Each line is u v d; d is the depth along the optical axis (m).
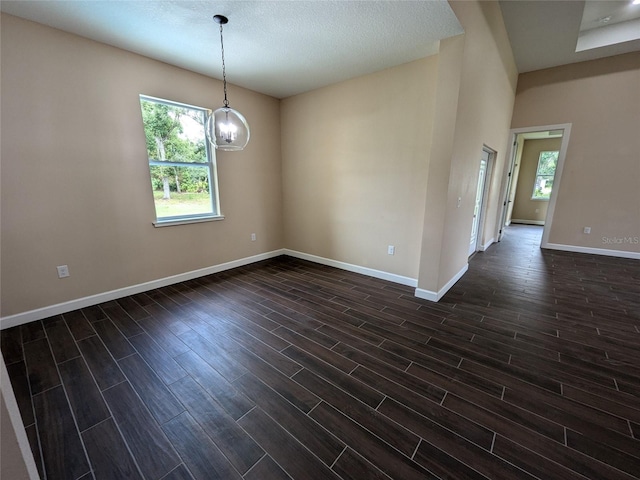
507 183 5.59
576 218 4.96
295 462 1.26
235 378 1.80
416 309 2.78
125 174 2.86
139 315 2.62
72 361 1.95
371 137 3.44
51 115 2.37
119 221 2.88
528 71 4.99
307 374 1.84
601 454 1.30
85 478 1.19
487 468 1.23
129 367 1.90
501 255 4.82
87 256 2.71
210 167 3.67
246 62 2.99
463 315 2.65
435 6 2.00
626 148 4.41
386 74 3.18
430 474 1.20
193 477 1.19
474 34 2.60
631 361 1.98
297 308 2.79
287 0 1.93
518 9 3.26
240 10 2.06
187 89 3.21
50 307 2.54
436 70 2.82
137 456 1.29
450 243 3.05
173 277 3.41
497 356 2.04
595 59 4.43
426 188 3.03
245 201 4.11
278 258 4.65
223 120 2.31
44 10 2.06
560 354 2.06
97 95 2.59
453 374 1.85
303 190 4.36
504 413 1.53
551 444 1.35
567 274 3.82
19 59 2.18
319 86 3.78
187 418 1.50
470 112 2.89
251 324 2.48
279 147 4.50
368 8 2.03
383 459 1.27
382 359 2.00
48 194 2.42
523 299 3.01
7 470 0.65
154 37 2.46
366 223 3.70
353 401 1.62
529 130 5.14
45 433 1.40
